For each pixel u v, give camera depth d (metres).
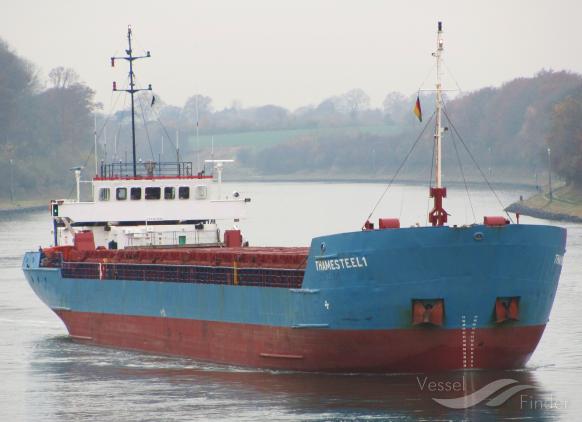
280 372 178.50
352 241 165.50
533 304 168.00
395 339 166.25
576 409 156.75
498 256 163.38
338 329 169.12
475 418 153.12
